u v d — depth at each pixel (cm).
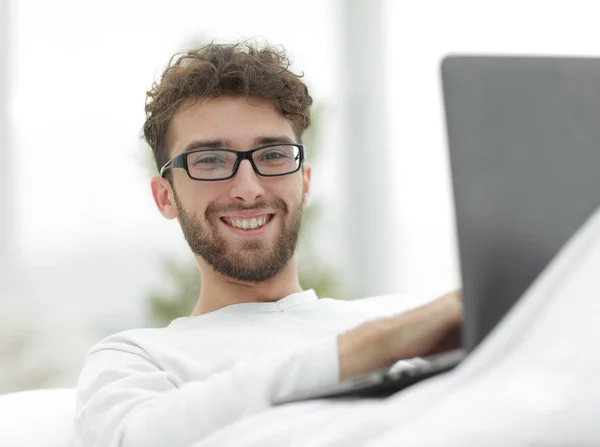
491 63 78
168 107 140
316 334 129
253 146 136
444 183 431
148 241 385
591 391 54
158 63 402
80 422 108
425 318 87
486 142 76
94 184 386
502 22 433
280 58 147
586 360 55
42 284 377
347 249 443
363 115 445
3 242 373
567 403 54
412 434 57
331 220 434
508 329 60
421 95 441
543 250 74
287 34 434
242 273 136
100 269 382
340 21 445
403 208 439
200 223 137
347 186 444
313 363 89
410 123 441
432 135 436
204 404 91
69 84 390
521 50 430
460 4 439
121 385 108
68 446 116
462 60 78
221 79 135
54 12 391
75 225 383
